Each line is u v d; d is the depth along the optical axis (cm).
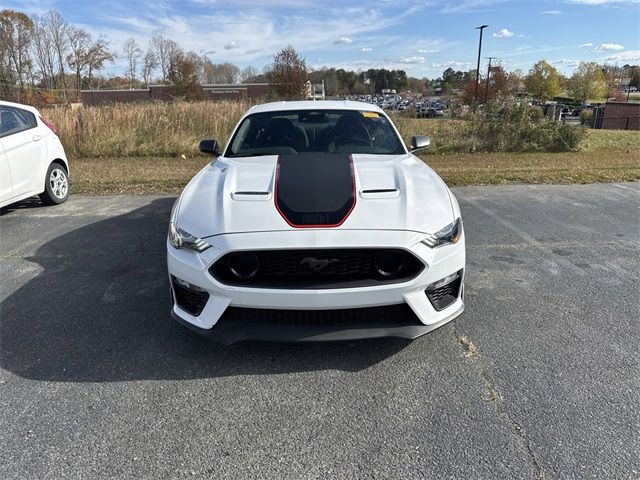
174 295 281
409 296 257
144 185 779
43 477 197
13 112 612
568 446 210
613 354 282
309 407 239
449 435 218
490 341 298
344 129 406
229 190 294
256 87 6272
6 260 449
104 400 246
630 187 754
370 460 204
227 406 241
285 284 253
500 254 454
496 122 1208
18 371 272
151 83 7225
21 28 5462
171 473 198
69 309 348
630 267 419
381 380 261
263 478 195
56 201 660
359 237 252
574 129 1207
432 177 333
